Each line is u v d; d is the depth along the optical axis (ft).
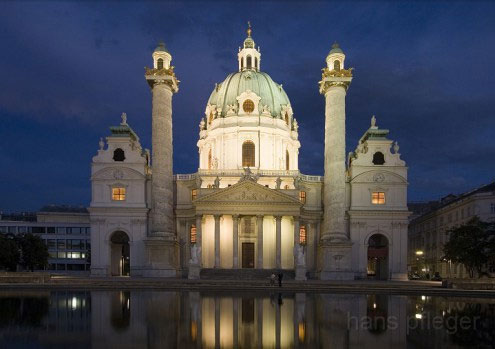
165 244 235.81
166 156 242.99
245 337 65.67
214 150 294.87
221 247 261.03
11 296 132.57
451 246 236.43
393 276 255.50
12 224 428.97
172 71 244.83
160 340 63.31
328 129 242.99
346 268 232.53
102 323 78.38
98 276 246.68
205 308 100.63
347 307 104.17
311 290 159.53
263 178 269.64
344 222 240.94
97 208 256.52
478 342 62.13
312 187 274.77
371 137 269.64
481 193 271.49
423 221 371.97
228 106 295.89
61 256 432.66
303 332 69.72
